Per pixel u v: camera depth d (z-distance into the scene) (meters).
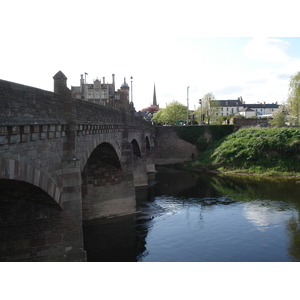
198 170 66.88
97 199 32.09
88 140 21.94
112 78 102.94
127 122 35.62
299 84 64.38
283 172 57.72
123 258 23.05
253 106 184.50
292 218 31.56
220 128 78.81
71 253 17.45
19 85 12.75
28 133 13.47
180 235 27.48
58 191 17.02
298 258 22.72
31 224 17.06
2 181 12.95
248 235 27.27
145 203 38.81
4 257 16.84
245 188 46.56
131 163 33.22
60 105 17.25
